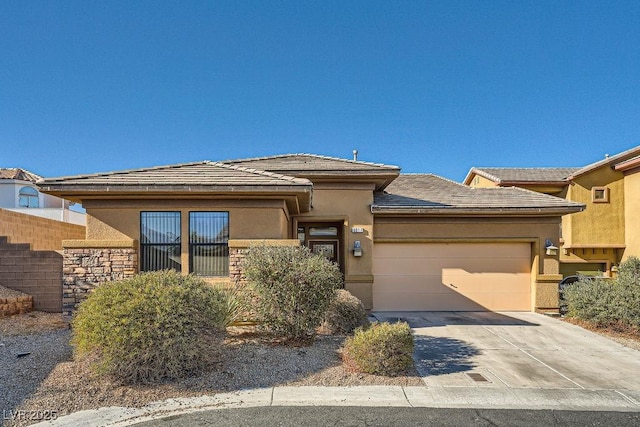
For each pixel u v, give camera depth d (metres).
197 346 7.10
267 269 9.00
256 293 9.14
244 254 10.67
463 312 14.61
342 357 8.20
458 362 8.48
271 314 8.96
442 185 17.95
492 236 14.95
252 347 8.65
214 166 12.53
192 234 11.49
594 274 22.88
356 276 14.51
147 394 6.37
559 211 14.41
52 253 11.98
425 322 12.75
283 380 7.09
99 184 10.63
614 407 6.36
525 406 6.36
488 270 14.99
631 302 11.02
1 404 5.84
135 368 6.64
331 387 6.88
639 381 7.49
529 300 14.93
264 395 6.52
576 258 22.72
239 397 6.44
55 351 8.10
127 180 10.93
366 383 7.06
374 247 14.95
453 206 14.54
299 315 8.97
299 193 11.18
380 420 5.77
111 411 5.86
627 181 22.47
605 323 11.52
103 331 6.59
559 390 7.00
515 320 13.14
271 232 11.64
